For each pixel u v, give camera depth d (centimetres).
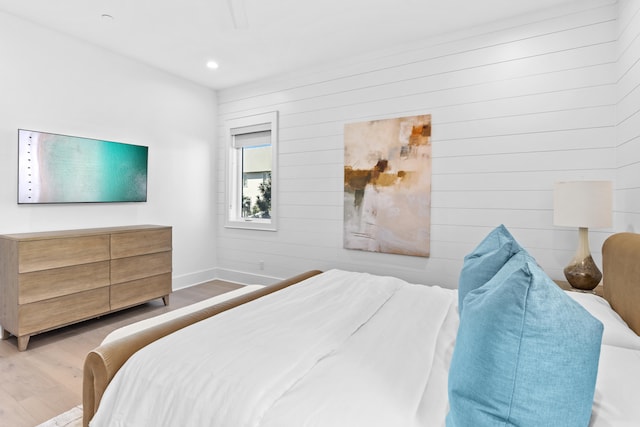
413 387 99
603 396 87
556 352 68
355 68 345
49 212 299
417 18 275
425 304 179
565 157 254
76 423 168
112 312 314
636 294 141
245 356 114
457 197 296
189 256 427
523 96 268
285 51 336
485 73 283
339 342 128
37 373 216
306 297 183
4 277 255
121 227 338
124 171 351
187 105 418
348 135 349
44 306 255
